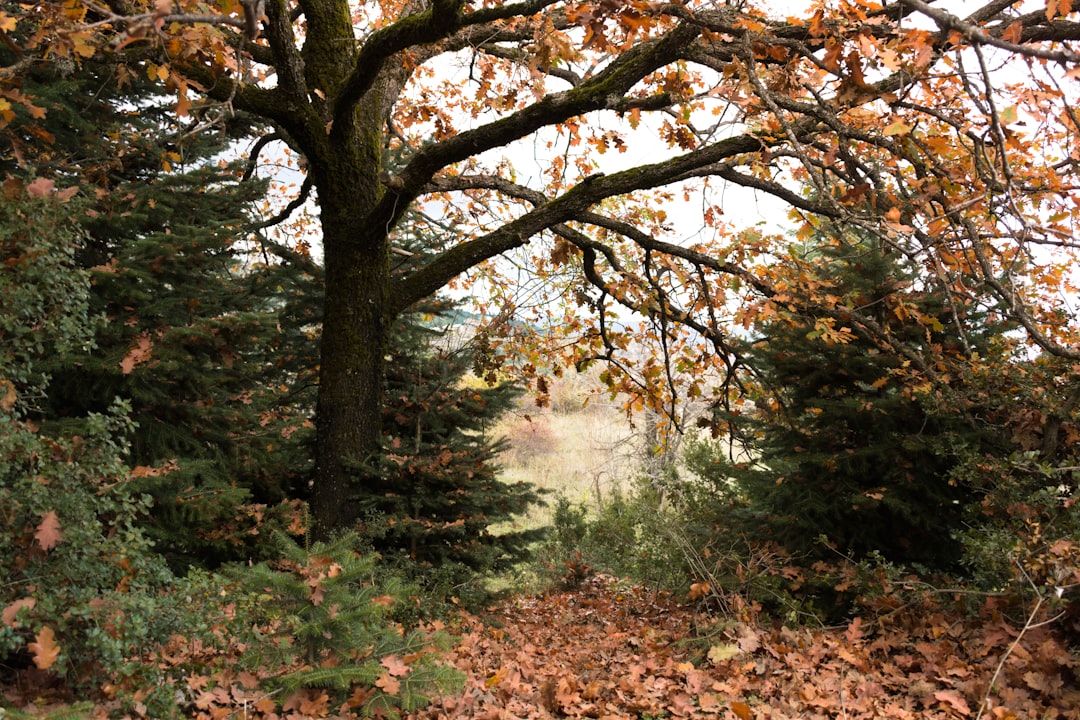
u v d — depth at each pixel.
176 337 6.22
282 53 7.02
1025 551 5.07
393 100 8.73
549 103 6.84
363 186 7.99
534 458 21.34
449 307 9.55
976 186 5.26
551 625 8.51
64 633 3.47
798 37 5.95
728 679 5.28
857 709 4.57
